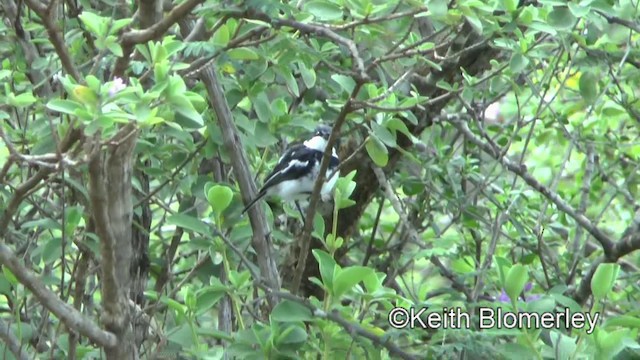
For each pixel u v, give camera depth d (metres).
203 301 8.70
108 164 7.57
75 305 9.61
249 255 11.21
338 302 8.46
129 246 7.81
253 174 11.44
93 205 7.12
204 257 9.84
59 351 9.33
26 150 10.26
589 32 10.41
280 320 8.35
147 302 10.92
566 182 15.29
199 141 11.59
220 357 8.33
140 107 6.52
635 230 11.71
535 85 12.18
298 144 11.29
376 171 11.71
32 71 10.65
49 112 8.59
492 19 9.27
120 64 7.64
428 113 11.77
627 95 12.23
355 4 8.59
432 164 12.13
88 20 6.97
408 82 11.27
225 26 8.84
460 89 9.77
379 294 8.41
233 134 9.73
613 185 12.93
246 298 11.19
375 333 8.55
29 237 10.52
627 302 11.49
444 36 11.15
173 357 9.30
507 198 11.62
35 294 7.29
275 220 12.46
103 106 6.54
